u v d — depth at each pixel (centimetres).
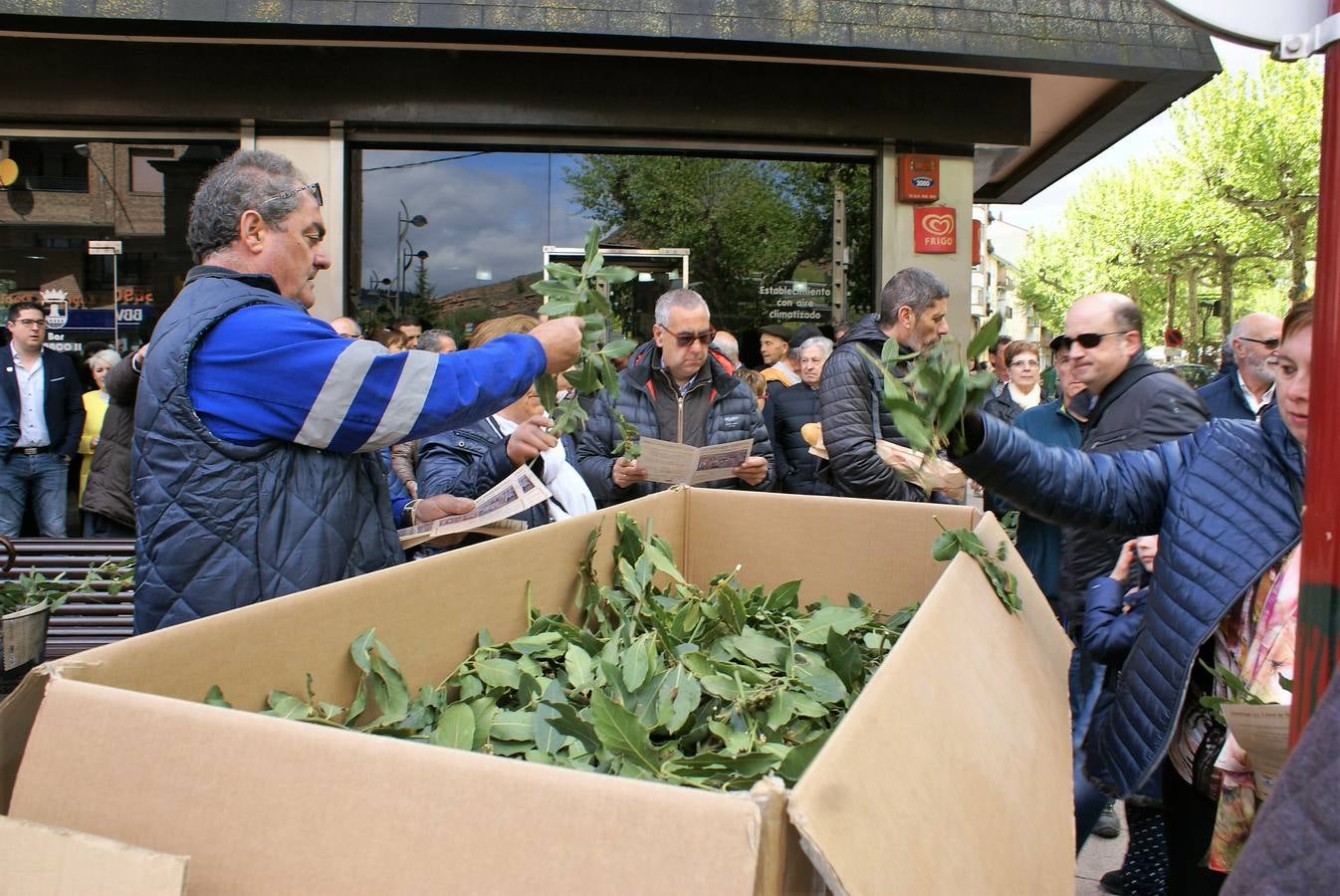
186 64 646
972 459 188
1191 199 2572
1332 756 75
